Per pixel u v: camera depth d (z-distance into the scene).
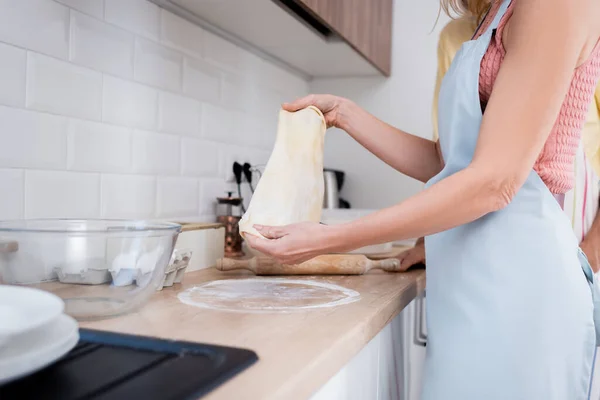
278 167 1.02
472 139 0.89
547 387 0.82
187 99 1.46
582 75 0.86
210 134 1.58
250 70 1.77
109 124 1.19
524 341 0.83
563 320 0.83
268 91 1.89
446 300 0.91
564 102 0.86
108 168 1.20
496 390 0.84
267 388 0.50
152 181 1.34
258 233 0.92
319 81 2.19
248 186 1.78
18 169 0.98
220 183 1.64
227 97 1.66
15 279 0.68
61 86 1.07
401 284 1.09
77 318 0.72
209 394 0.48
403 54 2.09
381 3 1.94
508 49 0.81
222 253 1.32
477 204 0.77
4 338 0.46
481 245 0.87
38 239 0.69
